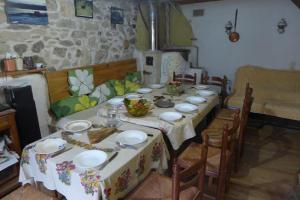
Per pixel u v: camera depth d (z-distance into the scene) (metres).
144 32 4.34
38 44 2.61
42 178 1.50
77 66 3.16
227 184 2.10
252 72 3.96
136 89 3.45
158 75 4.27
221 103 3.63
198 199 1.42
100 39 3.49
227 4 4.17
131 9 4.06
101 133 1.75
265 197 2.08
